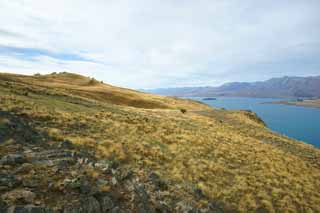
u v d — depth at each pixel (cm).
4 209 554
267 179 1549
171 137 1931
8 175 703
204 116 5194
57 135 1245
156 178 1071
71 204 645
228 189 1248
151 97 10338
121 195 795
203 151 1770
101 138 1448
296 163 2183
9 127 1157
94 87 10331
